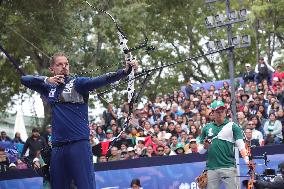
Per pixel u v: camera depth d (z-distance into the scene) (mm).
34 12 19406
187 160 15625
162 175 15641
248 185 11719
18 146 20297
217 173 12156
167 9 37250
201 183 12367
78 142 7637
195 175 15555
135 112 21969
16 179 15773
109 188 15648
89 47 27625
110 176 15688
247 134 17234
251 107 21969
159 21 38000
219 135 12188
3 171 15953
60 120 7672
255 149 15414
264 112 21125
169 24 38938
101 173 15680
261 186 11508
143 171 15688
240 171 15047
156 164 15688
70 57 23812
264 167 15312
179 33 40094
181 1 37062
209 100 23375
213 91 25594
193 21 38719
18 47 22297
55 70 7832
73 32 20453
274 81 24656
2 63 27312
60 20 19797
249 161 11836
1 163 17172
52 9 19344
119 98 31625
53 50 19891
